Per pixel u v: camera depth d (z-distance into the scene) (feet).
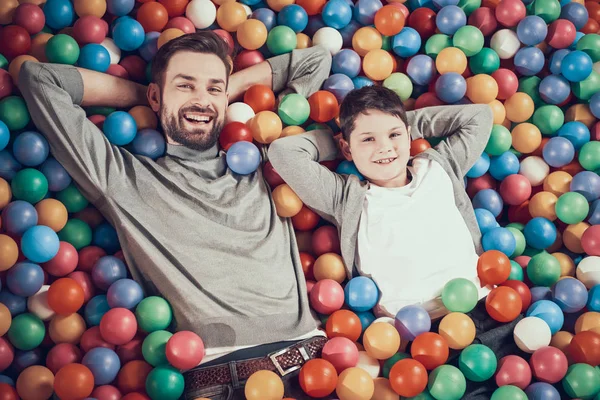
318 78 8.57
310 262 7.86
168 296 6.94
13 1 7.91
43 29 8.18
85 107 7.76
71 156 7.02
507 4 8.93
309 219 7.95
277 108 8.42
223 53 7.82
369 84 8.85
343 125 7.86
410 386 6.43
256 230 7.39
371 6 8.97
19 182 7.04
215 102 7.62
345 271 7.69
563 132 8.73
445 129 8.29
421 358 6.73
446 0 9.09
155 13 8.36
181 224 7.13
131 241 6.98
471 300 7.12
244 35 8.52
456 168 8.02
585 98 8.91
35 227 6.84
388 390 6.63
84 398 6.26
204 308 6.84
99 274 7.11
